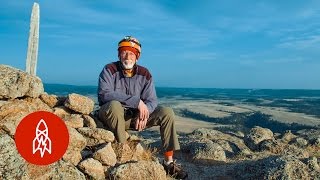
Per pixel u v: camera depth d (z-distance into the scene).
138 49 2.67
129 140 2.76
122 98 2.61
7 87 2.31
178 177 2.78
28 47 3.40
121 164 2.44
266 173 2.95
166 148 2.74
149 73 2.76
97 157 2.39
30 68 3.41
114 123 2.60
